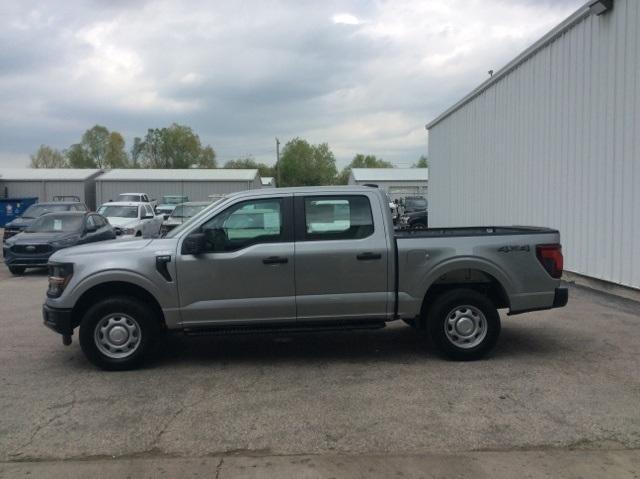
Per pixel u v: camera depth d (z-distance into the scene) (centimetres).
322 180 10319
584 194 1104
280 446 435
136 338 627
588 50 1079
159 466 406
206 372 622
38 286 1336
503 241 641
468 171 1886
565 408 499
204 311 620
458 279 653
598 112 1049
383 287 630
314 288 625
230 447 434
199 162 10006
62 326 619
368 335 777
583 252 1110
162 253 619
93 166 9875
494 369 611
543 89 1280
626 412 489
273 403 524
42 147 10144
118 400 538
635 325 796
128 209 2255
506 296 644
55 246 1522
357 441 441
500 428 460
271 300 623
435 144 2400
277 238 628
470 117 1855
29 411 513
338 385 571
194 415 498
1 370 639
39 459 419
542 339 730
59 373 625
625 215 973
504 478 382
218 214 632
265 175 10362
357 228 634
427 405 511
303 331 632
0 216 3916
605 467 395
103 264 617
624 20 964
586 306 923
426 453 419
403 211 3097
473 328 641
